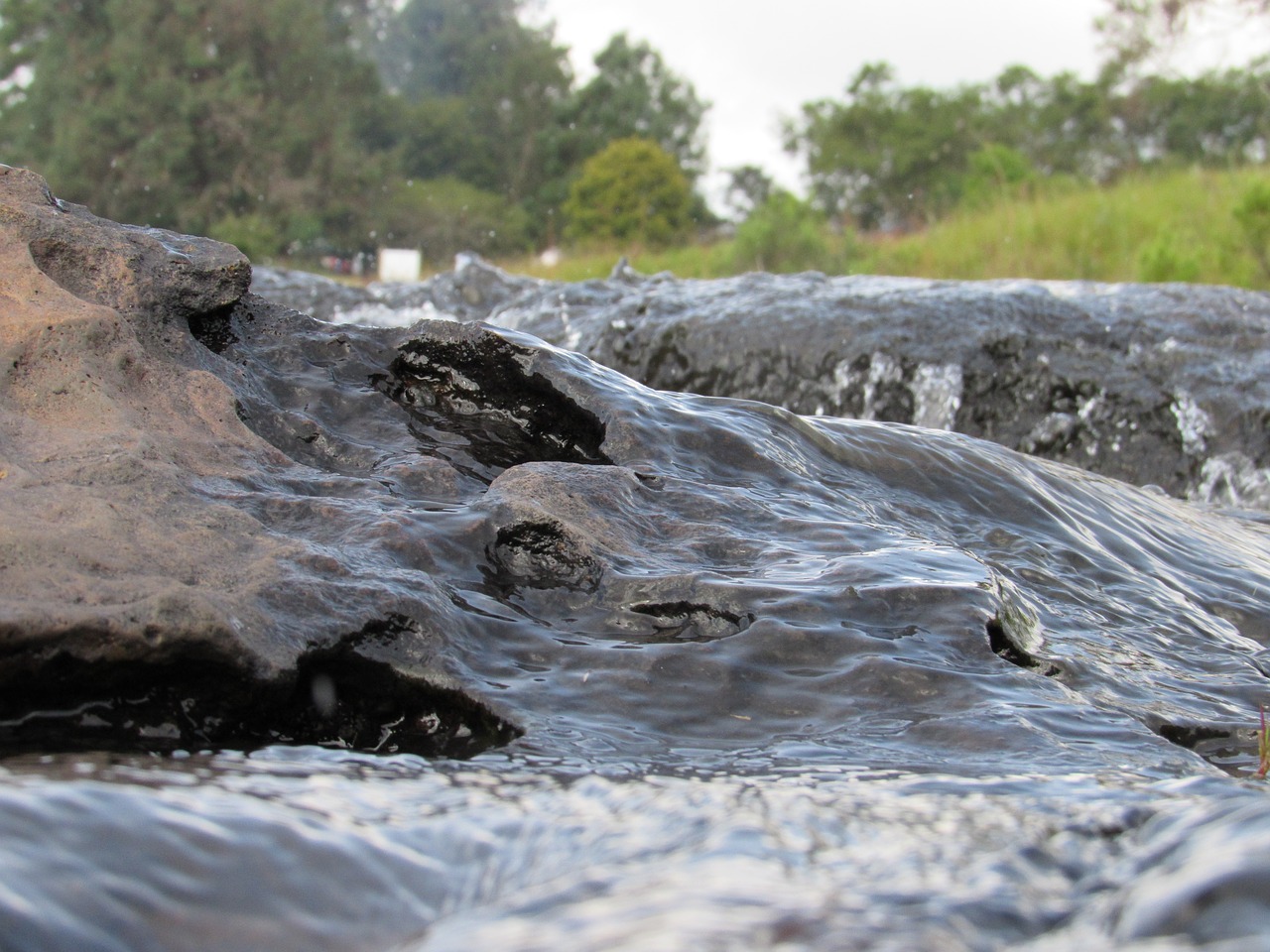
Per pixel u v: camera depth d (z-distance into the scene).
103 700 2.08
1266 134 30.53
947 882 1.35
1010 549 3.55
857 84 43.88
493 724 2.23
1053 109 41.44
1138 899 1.21
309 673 2.24
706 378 7.24
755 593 2.60
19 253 2.88
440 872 1.50
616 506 2.92
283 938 1.34
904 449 3.83
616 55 62.41
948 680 2.42
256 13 42.31
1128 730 2.34
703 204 57.22
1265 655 3.27
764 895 1.27
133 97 39.75
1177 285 7.71
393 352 3.53
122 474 2.43
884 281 8.00
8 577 2.06
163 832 1.48
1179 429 6.85
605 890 1.35
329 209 42.62
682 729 2.25
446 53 71.25
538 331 8.18
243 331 3.40
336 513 2.62
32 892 1.30
